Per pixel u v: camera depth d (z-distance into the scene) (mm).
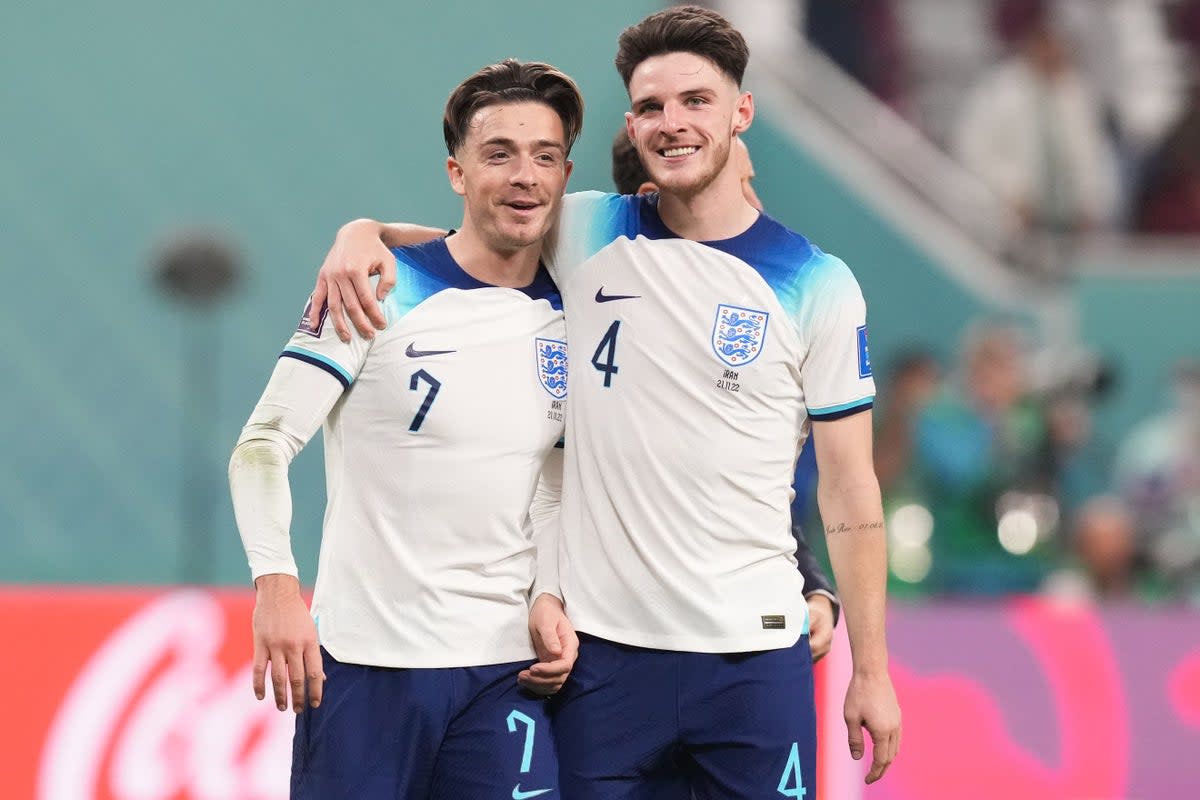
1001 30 36000
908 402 22484
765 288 10195
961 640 17266
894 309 30156
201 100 28719
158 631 15742
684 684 9992
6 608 15531
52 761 15391
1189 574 21797
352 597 10031
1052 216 32719
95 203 28047
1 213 27797
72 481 26609
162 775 15523
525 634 10195
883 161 31906
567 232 10633
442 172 29000
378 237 10312
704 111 10047
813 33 34688
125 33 28719
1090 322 29625
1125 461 25297
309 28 29172
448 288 10211
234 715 15680
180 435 27078
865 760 16375
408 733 9914
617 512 10086
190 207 28266
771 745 10062
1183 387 25906
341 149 28906
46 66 28484
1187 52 35156
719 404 10062
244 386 27453
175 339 27406
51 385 27016
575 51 29344
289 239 28344
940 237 30500
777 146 30750
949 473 21781
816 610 11109
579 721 10172
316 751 10023
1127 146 33906
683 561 9992
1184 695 17250
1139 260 30281
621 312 10242
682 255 10273
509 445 10094
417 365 10008
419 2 29422
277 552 9508
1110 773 17094
